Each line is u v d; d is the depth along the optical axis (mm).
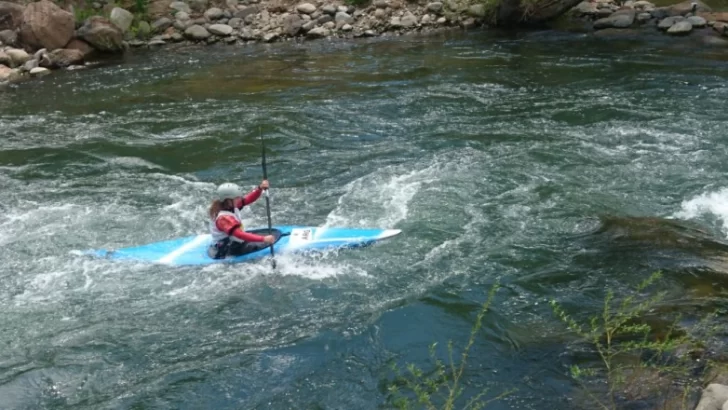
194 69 16141
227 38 18625
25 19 17141
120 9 18594
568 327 6207
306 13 19391
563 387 5469
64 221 8859
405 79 14492
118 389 5820
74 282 7441
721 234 7906
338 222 8609
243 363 6086
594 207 8648
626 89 13086
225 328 6613
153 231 8602
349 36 18625
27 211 9148
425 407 5375
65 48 17266
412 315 6648
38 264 7820
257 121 12312
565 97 12820
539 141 10773
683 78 13570
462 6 19250
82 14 18438
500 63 15328
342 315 6730
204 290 7246
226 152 11047
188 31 18750
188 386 5828
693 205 8625
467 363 5883
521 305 6695
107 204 9352
